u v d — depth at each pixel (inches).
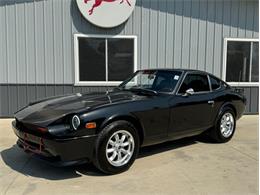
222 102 216.7
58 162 143.6
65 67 317.4
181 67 335.9
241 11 341.4
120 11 312.5
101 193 134.3
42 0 305.7
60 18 310.0
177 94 186.9
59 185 142.9
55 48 313.6
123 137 159.6
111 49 321.7
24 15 305.6
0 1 300.7
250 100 355.3
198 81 205.9
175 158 184.7
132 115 160.6
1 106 314.8
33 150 153.3
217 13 336.2
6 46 307.9
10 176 153.8
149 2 321.4
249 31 346.0
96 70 322.3
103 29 317.4
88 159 148.8
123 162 160.2
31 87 315.9
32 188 139.3
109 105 156.4
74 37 313.0
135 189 138.7
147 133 169.3
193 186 142.5
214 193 135.0
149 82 202.7
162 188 139.9
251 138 237.3
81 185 143.0
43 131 142.1
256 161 179.9
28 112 166.1
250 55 350.3
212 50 340.5
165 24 327.3
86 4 306.5
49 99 186.4
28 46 310.3
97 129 148.0
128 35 322.3
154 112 170.7
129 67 327.6
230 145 215.9
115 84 326.6
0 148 202.7
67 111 150.0
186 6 328.8
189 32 333.1
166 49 331.0
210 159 183.3
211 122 210.4
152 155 190.5
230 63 347.9
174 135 185.6
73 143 140.9
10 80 312.7
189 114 191.9
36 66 313.7
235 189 139.5
